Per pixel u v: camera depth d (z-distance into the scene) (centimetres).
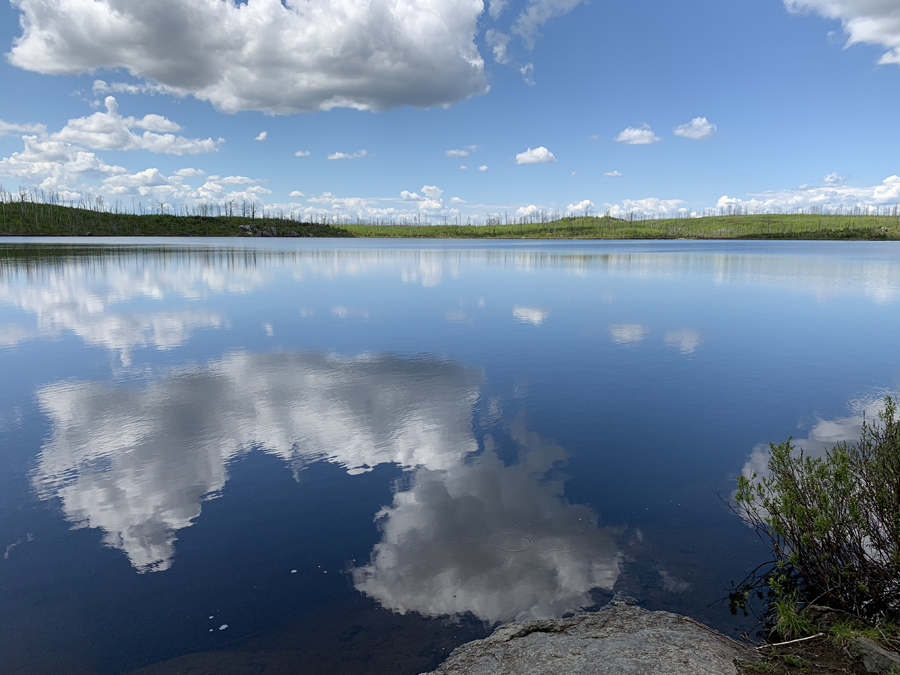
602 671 356
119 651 403
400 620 431
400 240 19100
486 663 375
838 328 1767
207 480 682
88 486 666
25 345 1475
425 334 1661
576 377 1161
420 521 584
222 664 389
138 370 1212
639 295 2731
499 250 9212
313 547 537
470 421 893
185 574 495
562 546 535
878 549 427
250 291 2858
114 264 4650
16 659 396
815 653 379
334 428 859
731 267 4916
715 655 374
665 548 532
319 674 378
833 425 873
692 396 1027
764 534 557
